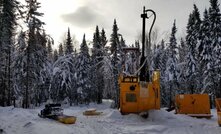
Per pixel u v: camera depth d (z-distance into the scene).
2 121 11.45
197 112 16.83
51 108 13.31
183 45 57.69
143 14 16.59
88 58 59.22
